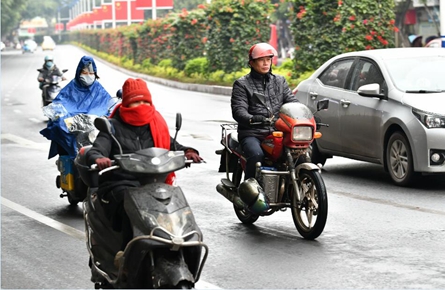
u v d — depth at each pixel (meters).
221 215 12.49
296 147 10.64
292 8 34.47
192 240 6.96
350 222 11.66
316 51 33.44
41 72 31.33
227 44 45.06
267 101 11.38
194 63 50.31
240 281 8.88
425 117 13.78
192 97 39.38
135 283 7.16
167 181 8.00
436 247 10.08
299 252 10.06
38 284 9.08
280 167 10.97
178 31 53.19
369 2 31.91
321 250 10.12
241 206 11.28
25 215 13.10
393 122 14.30
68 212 13.28
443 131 13.66
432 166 13.77
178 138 21.92
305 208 10.79
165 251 7.07
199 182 15.45
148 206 7.05
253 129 11.18
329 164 17.47
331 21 32.94
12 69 80.81
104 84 50.81
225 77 45.03
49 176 16.92
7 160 19.30
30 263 10.05
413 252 9.88
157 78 55.84
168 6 70.31
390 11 32.22
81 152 8.39
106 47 106.56
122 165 7.22
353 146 15.48
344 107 15.55
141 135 7.98
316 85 16.56
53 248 10.81
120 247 7.71
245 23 44.16
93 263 8.08
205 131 23.64
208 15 45.72
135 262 7.03
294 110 10.62
